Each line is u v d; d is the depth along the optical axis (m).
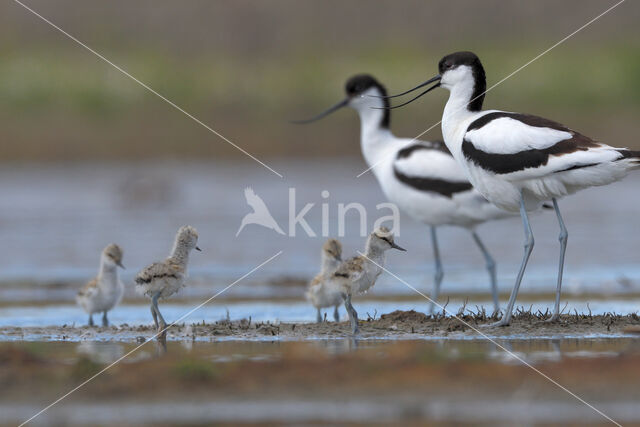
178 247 10.75
